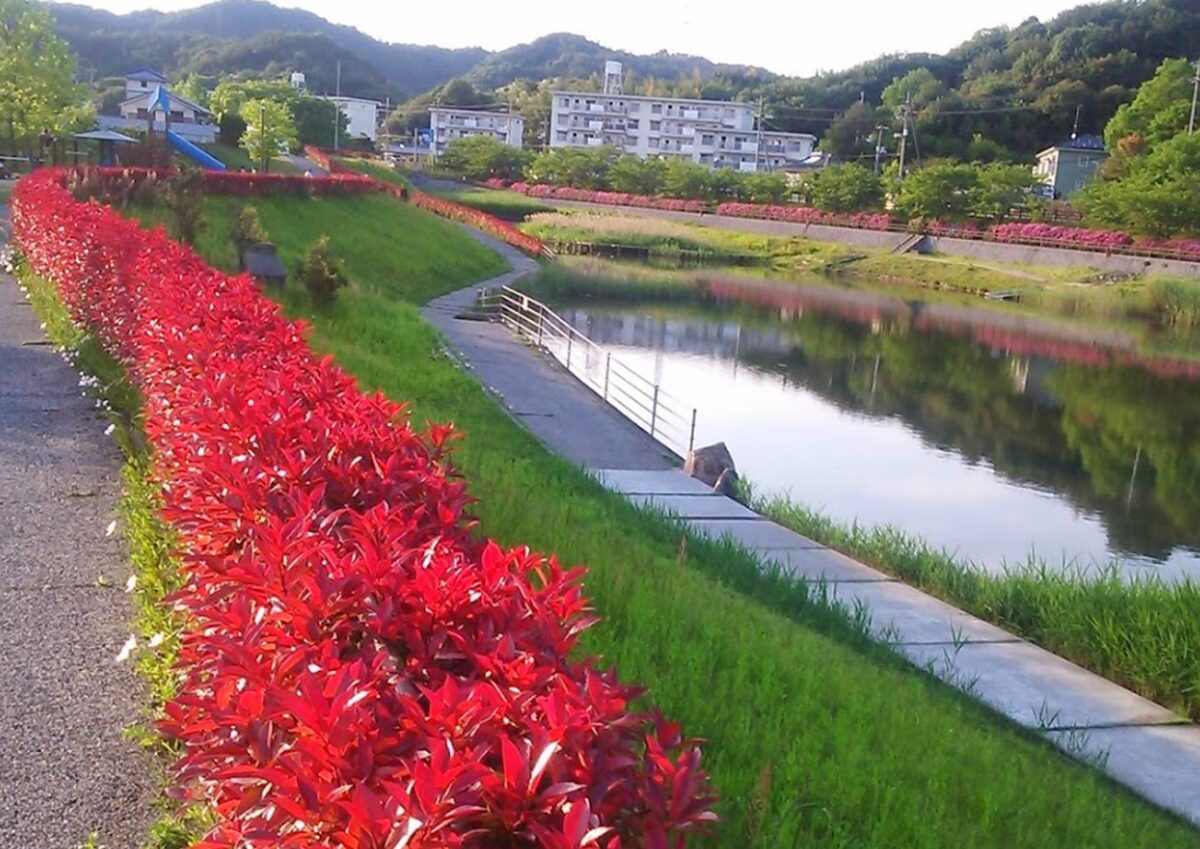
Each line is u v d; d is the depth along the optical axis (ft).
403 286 88.07
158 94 137.39
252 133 174.29
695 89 394.73
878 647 23.32
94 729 12.25
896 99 316.81
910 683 20.38
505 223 170.60
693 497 36.96
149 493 18.70
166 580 14.94
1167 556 42.96
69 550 17.74
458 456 29.30
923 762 15.12
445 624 8.43
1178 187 154.20
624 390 58.95
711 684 15.78
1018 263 165.07
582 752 6.69
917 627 25.90
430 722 6.77
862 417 66.28
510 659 7.81
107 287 30.27
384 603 8.47
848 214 205.57
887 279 164.35
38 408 26.50
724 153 347.36
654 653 16.42
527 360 62.39
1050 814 14.96
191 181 69.51
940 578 29.99
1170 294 130.00
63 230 38.60
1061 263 159.84
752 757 13.48
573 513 26.76
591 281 128.06
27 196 51.49
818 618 24.76
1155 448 62.69
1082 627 25.64
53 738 12.00
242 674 7.70
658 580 20.83
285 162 189.47
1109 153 223.51
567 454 41.45
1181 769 19.39
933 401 73.15
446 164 268.41
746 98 377.09
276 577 8.99
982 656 24.20
